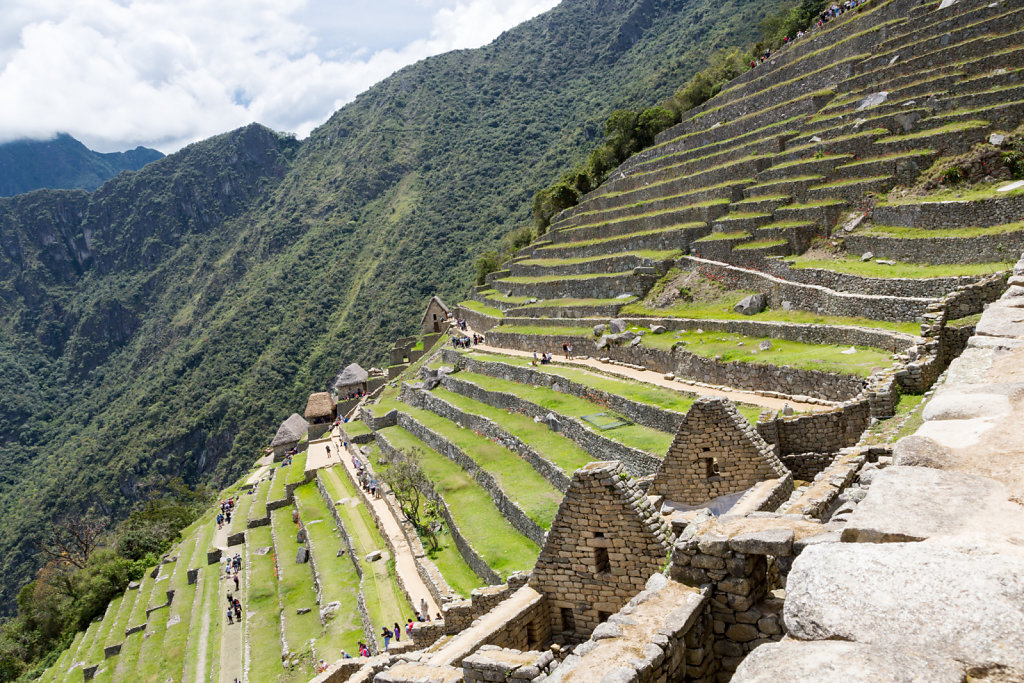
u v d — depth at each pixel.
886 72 43.28
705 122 60.28
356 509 35.56
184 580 39.91
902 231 31.53
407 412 47.34
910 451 5.21
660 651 5.61
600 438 24.94
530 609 10.30
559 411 29.92
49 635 45.59
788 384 23.45
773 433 16.23
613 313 40.91
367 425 53.66
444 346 61.09
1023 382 6.62
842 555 3.65
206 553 42.88
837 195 36.75
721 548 6.33
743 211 41.88
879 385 15.27
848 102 43.62
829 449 15.72
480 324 60.00
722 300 36.03
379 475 36.31
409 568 24.45
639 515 9.69
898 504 4.18
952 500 4.11
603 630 6.14
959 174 32.59
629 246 47.94
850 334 24.91
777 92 53.22
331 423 64.56
